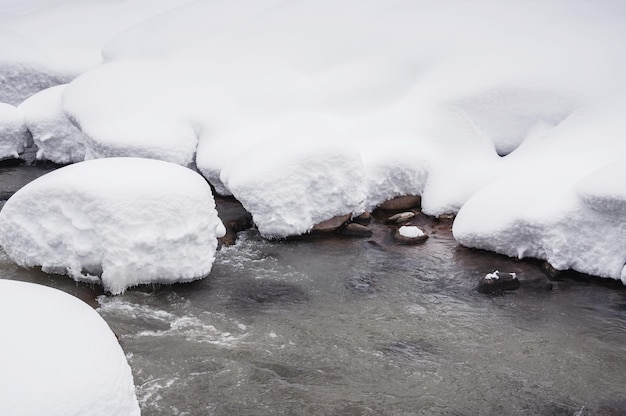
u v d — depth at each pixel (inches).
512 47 386.3
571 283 263.3
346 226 314.0
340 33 437.4
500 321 234.4
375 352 211.6
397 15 440.8
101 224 233.6
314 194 307.1
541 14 421.7
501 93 362.6
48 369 116.8
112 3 659.4
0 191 366.0
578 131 333.1
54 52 560.1
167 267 243.8
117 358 129.3
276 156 303.9
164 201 239.5
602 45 374.3
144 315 229.5
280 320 230.8
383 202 342.3
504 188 298.0
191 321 227.3
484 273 272.7
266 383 191.9
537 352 213.6
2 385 111.3
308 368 201.0
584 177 275.7
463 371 201.3
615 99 338.0
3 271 252.7
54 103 422.0
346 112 390.3
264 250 292.5
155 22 528.7
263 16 489.4
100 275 241.8
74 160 419.8
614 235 262.4
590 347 217.0
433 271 275.6
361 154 346.6
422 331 226.5
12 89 528.4
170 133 367.2
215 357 205.2
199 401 182.2
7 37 550.6
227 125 377.7
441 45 402.0
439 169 345.7
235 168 316.8
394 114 377.1
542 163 316.2
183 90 405.4
